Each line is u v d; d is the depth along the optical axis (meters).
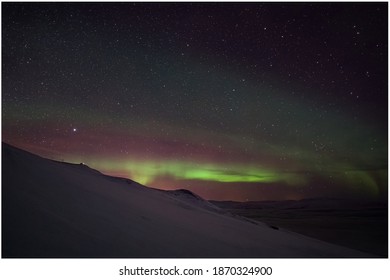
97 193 5.32
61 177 5.13
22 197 3.53
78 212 3.92
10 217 3.02
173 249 3.92
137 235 3.95
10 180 3.77
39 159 5.85
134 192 7.93
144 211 5.58
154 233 4.33
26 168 4.48
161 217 5.65
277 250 5.68
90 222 3.75
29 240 2.83
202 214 8.45
